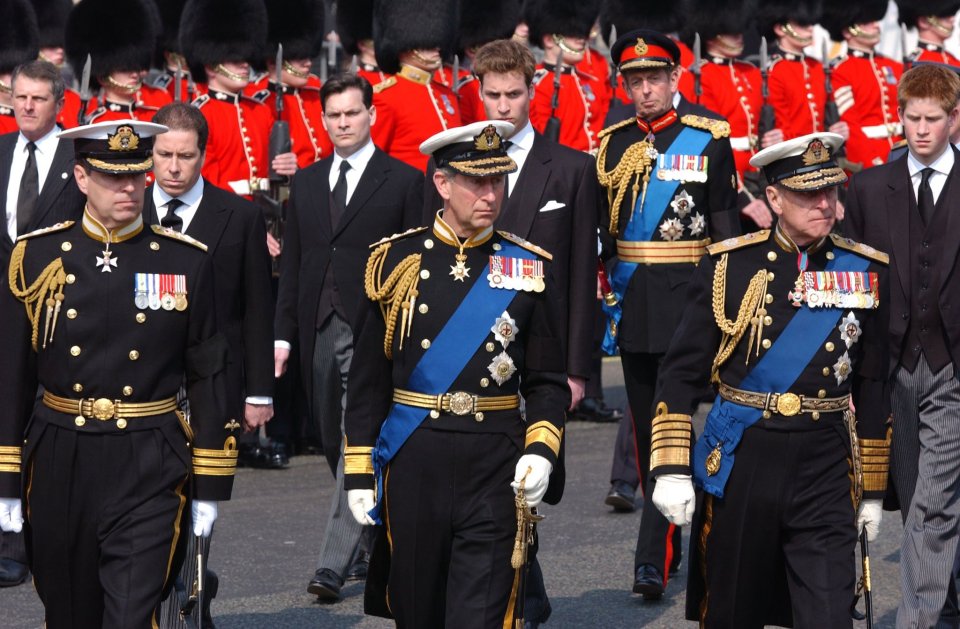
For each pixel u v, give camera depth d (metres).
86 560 20.95
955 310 25.67
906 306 25.92
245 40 43.72
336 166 31.66
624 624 27.38
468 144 20.53
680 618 27.73
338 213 31.28
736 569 21.34
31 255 21.03
